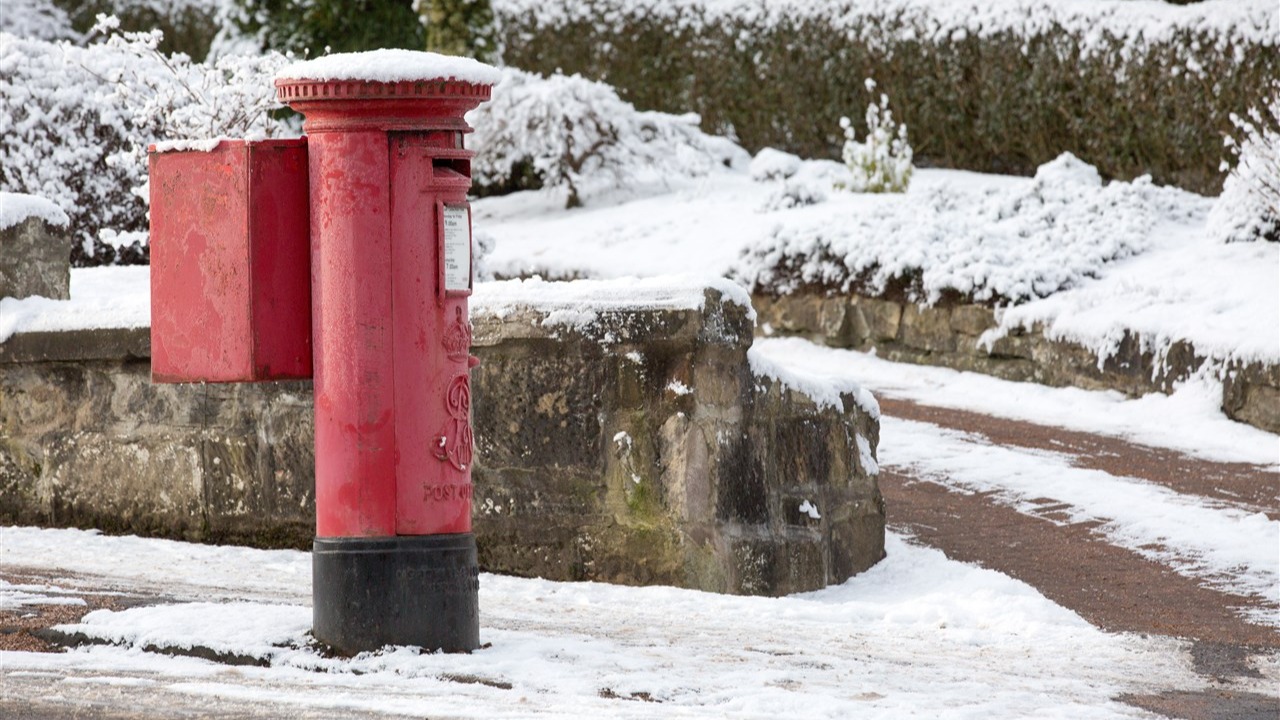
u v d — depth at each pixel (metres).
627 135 51.16
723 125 57.62
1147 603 18.45
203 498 19.55
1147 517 22.67
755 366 17.95
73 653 12.74
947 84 50.59
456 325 12.96
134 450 20.05
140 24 65.19
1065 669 13.76
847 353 37.31
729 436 17.44
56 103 30.53
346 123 12.62
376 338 12.67
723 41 57.00
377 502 12.73
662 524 17.36
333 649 12.74
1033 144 48.56
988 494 24.17
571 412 17.67
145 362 19.86
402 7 51.16
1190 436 28.48
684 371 17.23
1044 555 20.78
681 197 48.62
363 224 12.63
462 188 12.95
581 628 14.52
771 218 43.31
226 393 19.34
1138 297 32.75
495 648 13.05
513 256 43.78
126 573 17.00
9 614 14.00
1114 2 45.50
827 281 38.22
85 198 30.77
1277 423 28.14
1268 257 33.31
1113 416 30.39
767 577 17.78
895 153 47.19
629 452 17.50
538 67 61.88
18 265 20.97
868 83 45.81
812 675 12.66
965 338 34.88
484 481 18.12
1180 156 43.59
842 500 19.48
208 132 26.45
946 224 37.94
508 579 17.66
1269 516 22.86
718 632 14.71
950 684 12.66
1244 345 28.91
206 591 15.85
